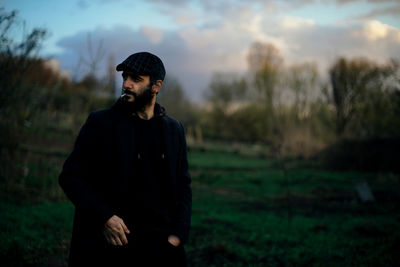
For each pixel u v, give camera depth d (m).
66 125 10.98
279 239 4.55
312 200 8.41
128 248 1.52
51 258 3.32
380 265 3.52
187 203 1.72
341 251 4.01
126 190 1.55
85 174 1.54
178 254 1.63
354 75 16.83
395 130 14.88
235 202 7.88
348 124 17.41
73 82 6.54
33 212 4.68
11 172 5.84
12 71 4.99
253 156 21.00
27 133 6.26
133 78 1.61
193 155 20.03
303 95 21.42
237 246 4.16
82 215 1.52
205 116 38.50
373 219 5.89
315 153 18.22
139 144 1.62
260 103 30.28
